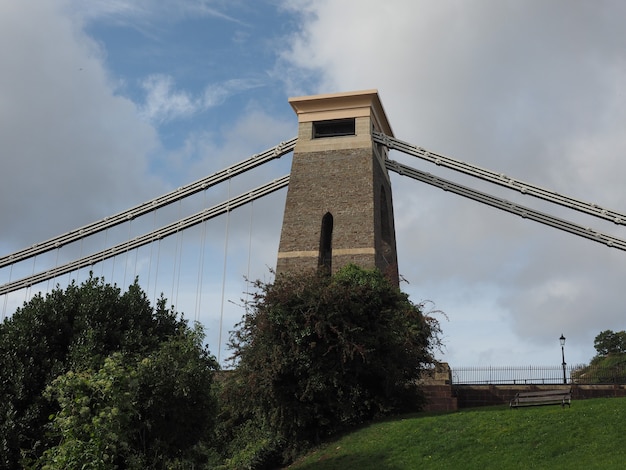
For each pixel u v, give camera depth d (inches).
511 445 895.7
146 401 948.0
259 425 1300.4
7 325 1043.3
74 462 774.5
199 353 1037.8
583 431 877.2
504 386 1573.6
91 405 818.2
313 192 2003.0
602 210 1870.1
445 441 967.6
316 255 1915.6
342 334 1174.3
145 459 948.0
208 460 1239.5
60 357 1018.7
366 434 1102.4
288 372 1180.5
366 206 1945.1
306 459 1104.8
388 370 1223.5
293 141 2132.1
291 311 1190.9
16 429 925.8
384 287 1295.5
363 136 2050.9
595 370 1706.4
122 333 1065.5
